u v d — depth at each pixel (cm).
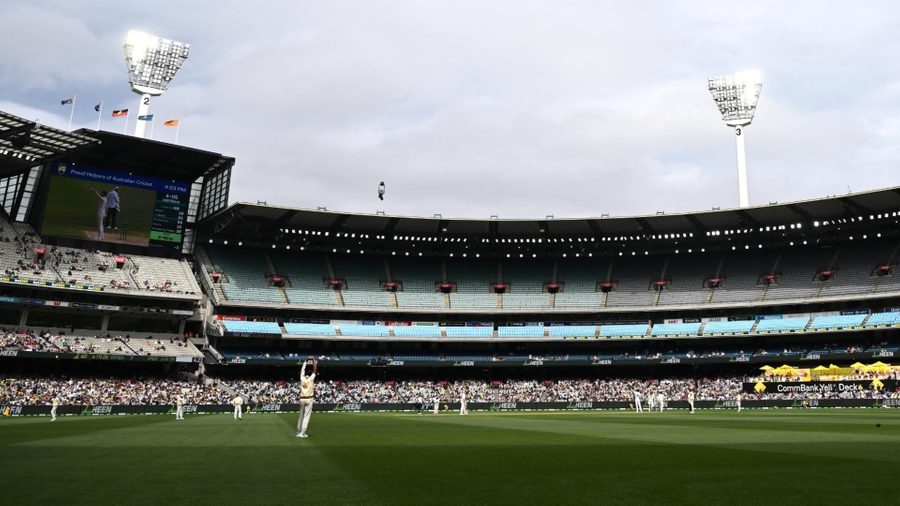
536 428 2564
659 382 7631
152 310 6838
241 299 7438
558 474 974
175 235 7388
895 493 788
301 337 7469
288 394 7000
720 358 7500
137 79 7650
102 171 6981
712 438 1886
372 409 6456
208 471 984
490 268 8862
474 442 1684
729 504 720
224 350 7306
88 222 6831
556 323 8194
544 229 8025
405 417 4269
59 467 1034
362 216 7525
